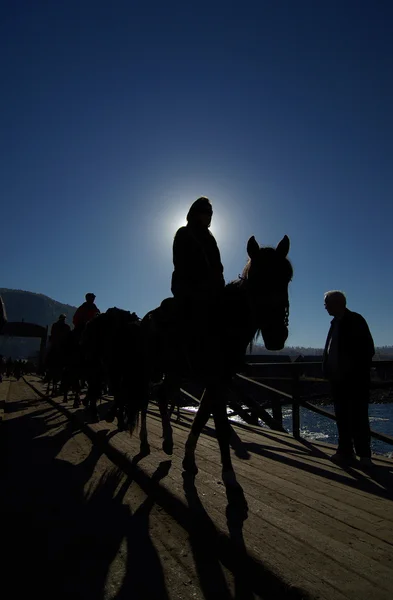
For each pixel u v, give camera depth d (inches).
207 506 115.1
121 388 197.8
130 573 88.0
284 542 94.3
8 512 123.3
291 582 76.9
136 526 113.6
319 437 541.6
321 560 86.1
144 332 177.8
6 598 77.7
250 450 204.1
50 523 115.0
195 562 94.1
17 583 83.4
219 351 130.6
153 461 165.3
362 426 176.4
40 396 517.0
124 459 174.6
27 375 1306.6
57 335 458.9
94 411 277.1
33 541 103.4
